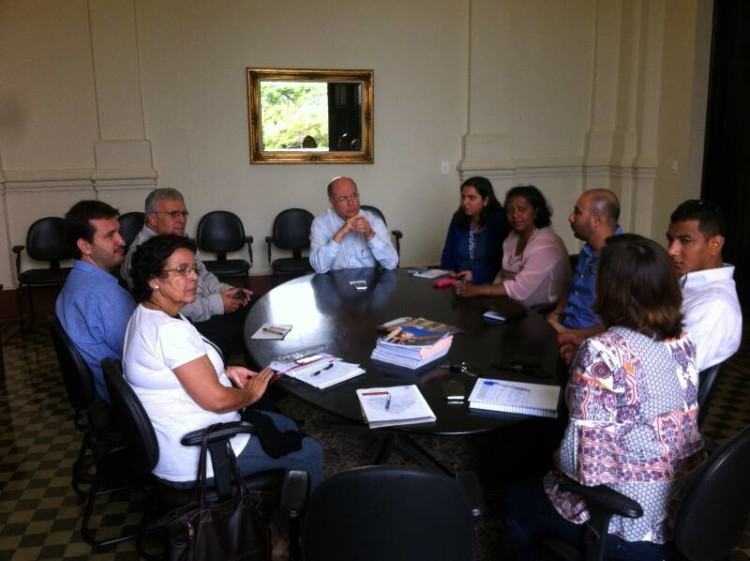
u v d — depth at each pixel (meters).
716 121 5.19
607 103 6.09
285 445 2.04
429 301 3.08
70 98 5.23
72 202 5.37
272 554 1.99
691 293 2.10
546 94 6.02
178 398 1.92
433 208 6.04
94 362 2.39
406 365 2.21
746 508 1.53
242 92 5.51
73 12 5.12
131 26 5.19
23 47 5.09
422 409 1.87
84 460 3.04
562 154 6.19
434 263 6.14
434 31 5.74
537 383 2.04
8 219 5.30
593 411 1.53
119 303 2.39
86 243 2.38
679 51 5.39
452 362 2.23
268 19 5.45
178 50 5.34
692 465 1.59
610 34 5.96
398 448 2.82
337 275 3.70
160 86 5.36
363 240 3.92
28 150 5.24
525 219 3.37
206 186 5.60
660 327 1.55
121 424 1.95
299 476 1.73
